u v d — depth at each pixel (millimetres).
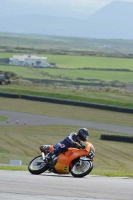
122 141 104125
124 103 164625
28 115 139000
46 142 100375
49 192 25031
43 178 31734
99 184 29469
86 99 173000
